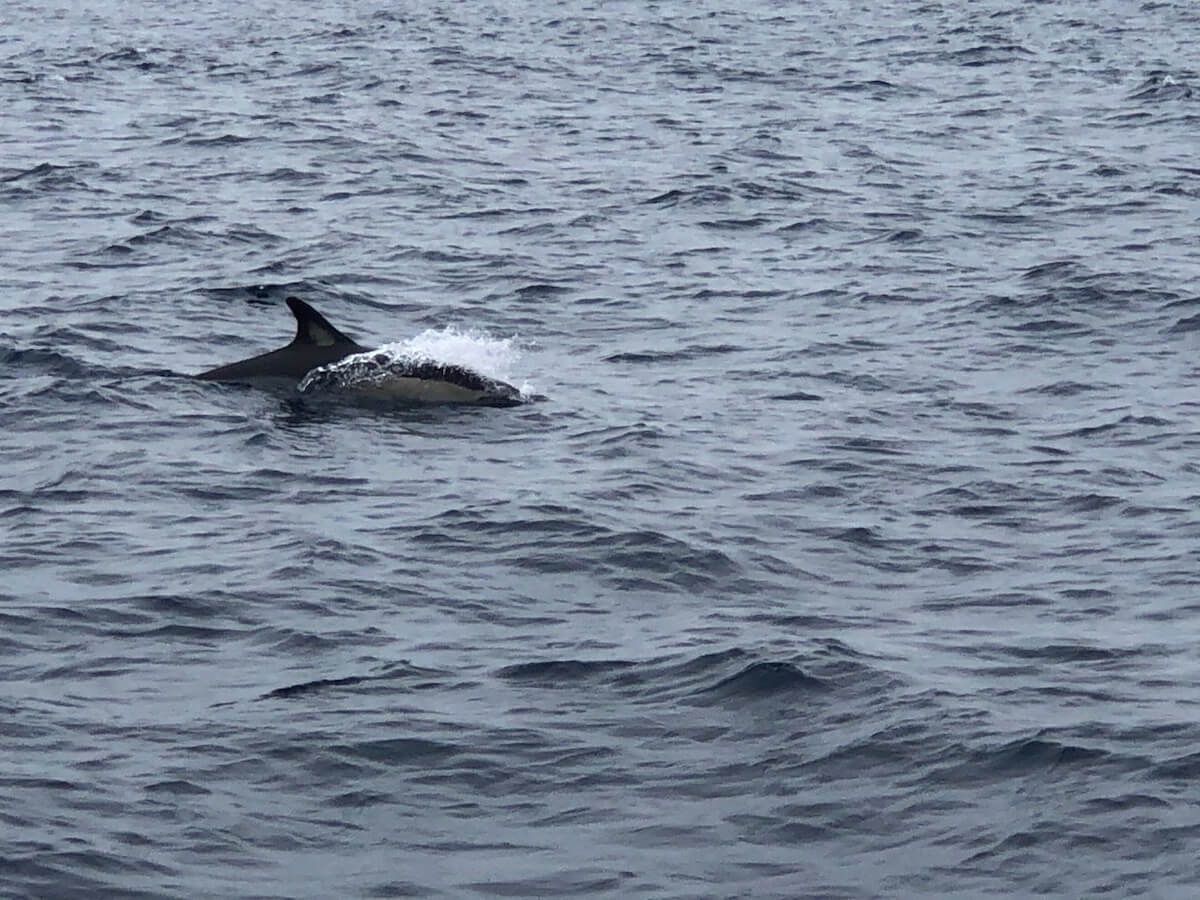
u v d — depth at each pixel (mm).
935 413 42375
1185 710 25656
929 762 24016
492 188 74250
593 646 28219
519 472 37375
